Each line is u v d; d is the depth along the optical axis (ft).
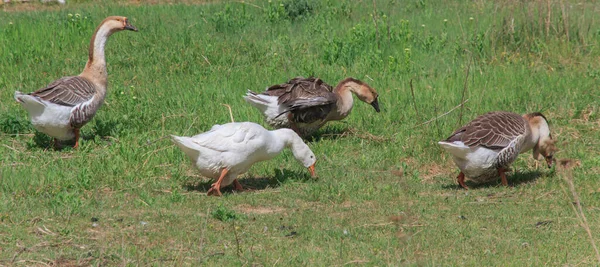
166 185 40.29
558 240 32.09
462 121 51.21
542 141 42.22
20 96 43.34
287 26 77.51
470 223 34.32
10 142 46.91
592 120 51.88
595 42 67.97
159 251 30.27
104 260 29.17
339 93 50.06
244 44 70.59
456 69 63.72
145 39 71.20
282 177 41.70
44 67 62.95
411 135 48.80
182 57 66.08
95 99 46.01
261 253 30.25
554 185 40.24
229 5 83.25
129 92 57.72
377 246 31.27
